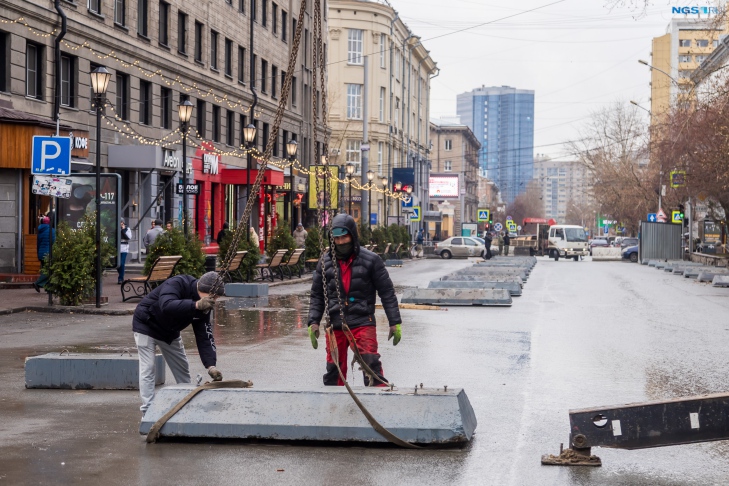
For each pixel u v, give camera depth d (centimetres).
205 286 809
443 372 1174
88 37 3216
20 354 1291
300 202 5494
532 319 1908
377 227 5438
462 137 13362
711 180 4656
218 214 4700
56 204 2608
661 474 689
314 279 846
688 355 1351
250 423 762
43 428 822
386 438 750
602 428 719
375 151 8262
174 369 870
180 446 758
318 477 665
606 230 16050
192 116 4253
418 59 10325
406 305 2198
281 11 5709
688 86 3994
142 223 3762
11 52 2750
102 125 3353
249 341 1475
